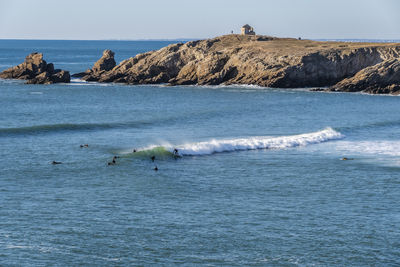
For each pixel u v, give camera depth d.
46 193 97.38
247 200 94.56
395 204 92.88
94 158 126.12
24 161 121.81
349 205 92.12
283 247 74.38
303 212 88.19
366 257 71.56
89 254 71.50
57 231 78.81
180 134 163.00
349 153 134.88
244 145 140.50
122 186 102.88
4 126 178.75
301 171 115.81
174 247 74.00
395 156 131.12
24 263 68.44
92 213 86.69
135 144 145.62
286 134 163.50
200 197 96.25
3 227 79.75
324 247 74.38
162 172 114.06
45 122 190.25
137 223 82.50
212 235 78.12
